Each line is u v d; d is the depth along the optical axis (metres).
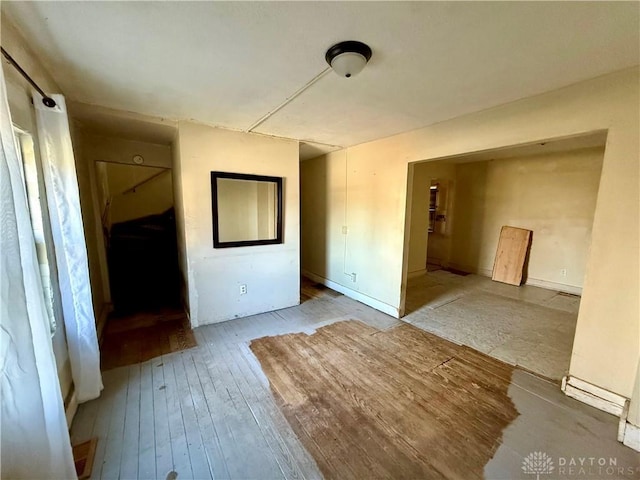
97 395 1.98
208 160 3.00
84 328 1.90
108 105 2.37
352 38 1.40
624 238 1.76
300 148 4.10
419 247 5.50
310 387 2.13
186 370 2.33
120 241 5.29
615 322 1.82
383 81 1.89
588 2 1.12
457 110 2.45
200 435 1.67
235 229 3.31
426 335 3.00
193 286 3.08
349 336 2.96
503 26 1.29
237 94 2.13
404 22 1.27
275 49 1.51
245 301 3.46
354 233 4.08
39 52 1.54
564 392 2.07
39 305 1.18
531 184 4.85
